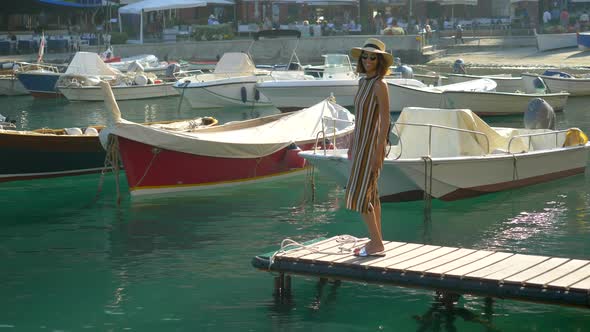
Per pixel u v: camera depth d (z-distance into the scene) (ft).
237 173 55.57
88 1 164.45
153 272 36.91
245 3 186.09
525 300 27.04
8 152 56.24
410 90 91.76
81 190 56.03
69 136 58.29
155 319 31.22
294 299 32.96
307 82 97.86
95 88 112.98
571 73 135.54
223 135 57.72
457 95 90.94
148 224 45.85
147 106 110.11
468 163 48.26
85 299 33.42
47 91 118.32
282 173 58.29
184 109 106.73
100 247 41.22
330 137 60.08
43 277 36.35
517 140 53.47
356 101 28.09
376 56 27.40
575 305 26.43
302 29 173.27
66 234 43.93
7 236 43.62
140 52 159.84
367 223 30.07
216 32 168.86
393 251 31.22
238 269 37.19
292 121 61.00
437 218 46.21
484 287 27.50
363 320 30.83
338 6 194.59
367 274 29.17
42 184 58.18
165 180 52.60
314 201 51.42
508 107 93.45
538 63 149.59
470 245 40.83
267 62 168.55
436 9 201.77
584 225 44.19
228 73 108.68
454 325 30.32
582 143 56.08
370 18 189.67
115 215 48.19
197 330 30.04
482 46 175.52
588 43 158.92
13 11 156.04
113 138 50.47
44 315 31.71
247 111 104.53
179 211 48.78
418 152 50.98
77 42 155.94
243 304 32.65
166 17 183.83
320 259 30.25
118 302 33.06
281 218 46.93
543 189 52.80
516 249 39.96
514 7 199.82
